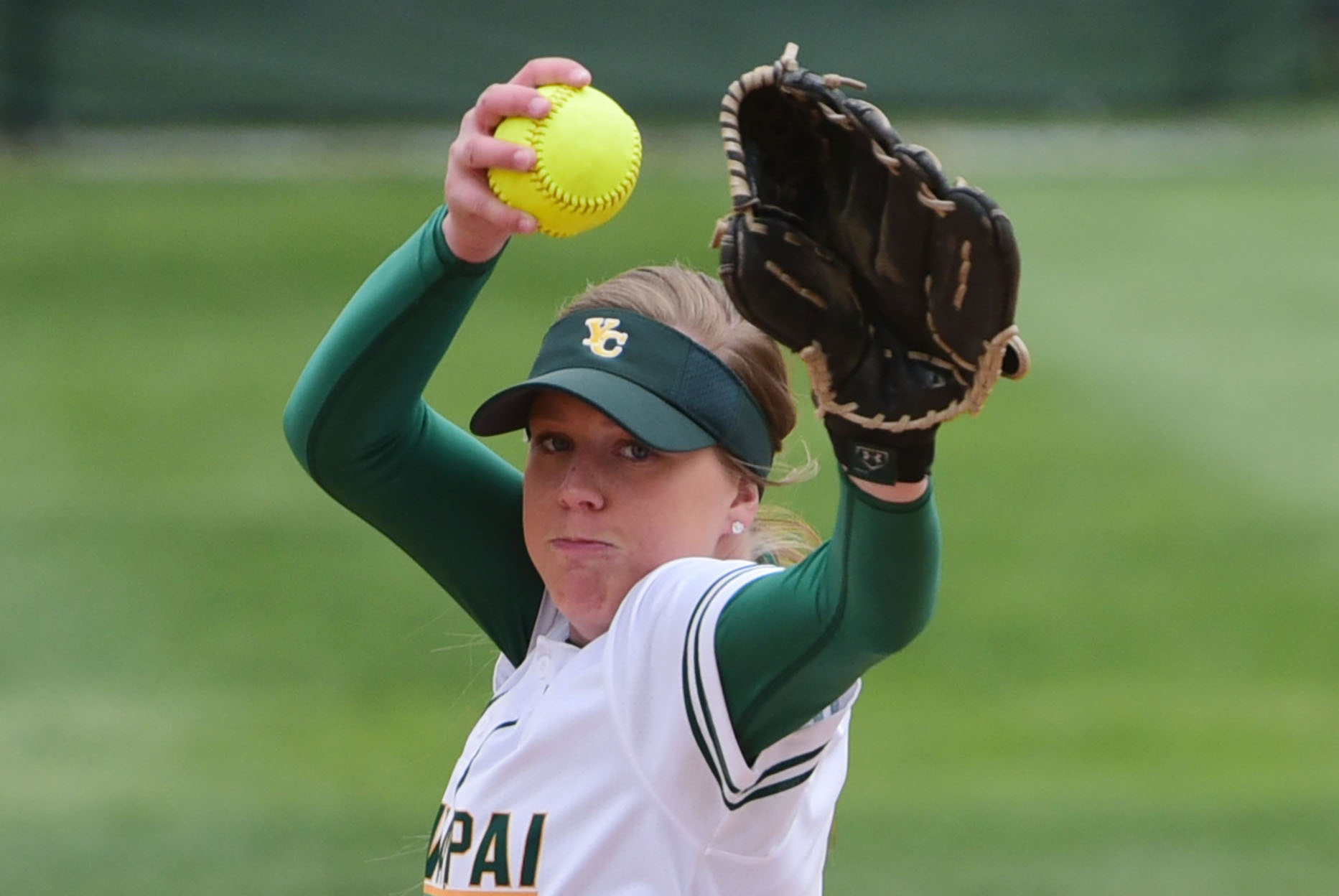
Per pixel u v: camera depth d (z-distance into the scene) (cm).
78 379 4638
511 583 998
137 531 3700
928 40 7700
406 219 6059
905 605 717
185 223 5962
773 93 705
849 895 2219
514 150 816
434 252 888
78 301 5250
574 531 842
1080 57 7881
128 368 4734
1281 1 8056
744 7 7400
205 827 2448
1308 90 8312
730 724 771
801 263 695
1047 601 3491
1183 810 2542
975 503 4006
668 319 858
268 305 5266
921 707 3028
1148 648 3281
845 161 694
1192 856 2344
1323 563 3666
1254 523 3884
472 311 5066
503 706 902
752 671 761
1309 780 2669
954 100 7781
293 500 3912
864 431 704
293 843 2397
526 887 827
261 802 2548
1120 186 6800
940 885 2258
